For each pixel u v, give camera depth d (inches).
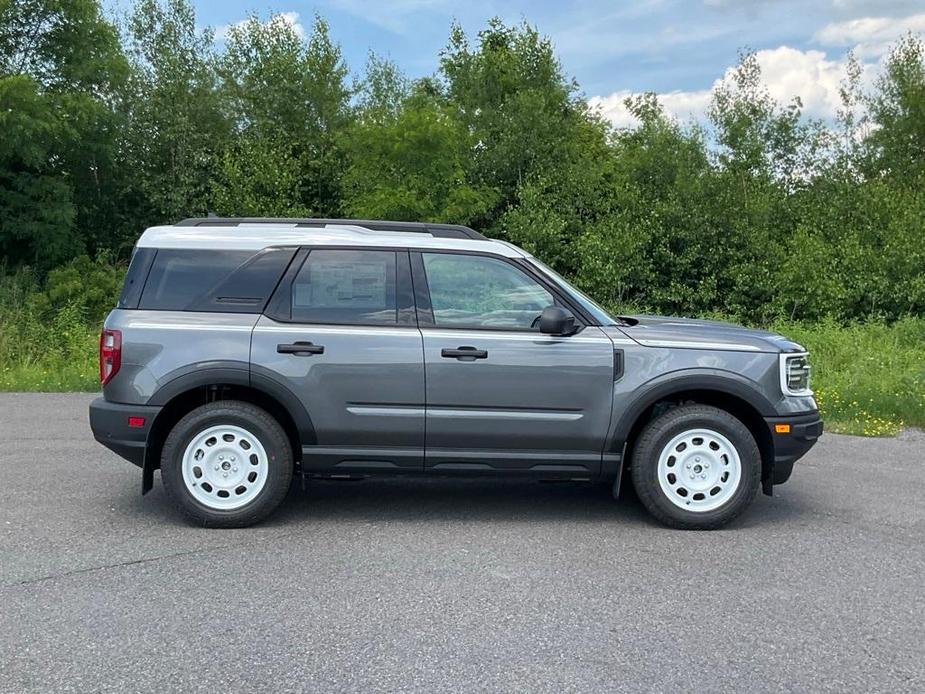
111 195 876.0
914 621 162.2
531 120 904.3
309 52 930.1
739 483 217.9
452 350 214.2
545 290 222.2
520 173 900.0
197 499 214.8
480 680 135.5
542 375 215.2
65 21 759.7
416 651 145.8
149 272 219.9
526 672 138.5
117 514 227.3
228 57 930.7
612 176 888.3
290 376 213.5
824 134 903.1
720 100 892.6
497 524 224.2
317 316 217.5
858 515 237.1
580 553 200.4
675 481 219.8
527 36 1018.7
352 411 215.2
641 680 136.3
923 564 195.5
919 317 705.6
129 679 134.6
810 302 733.3
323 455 216.8
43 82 757.9
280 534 212.5
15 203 748.0
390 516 230.5
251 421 213.8
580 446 217.9
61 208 757.9
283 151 865.5
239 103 919.0
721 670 140.3
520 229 807.1
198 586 175.3
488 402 215.5
